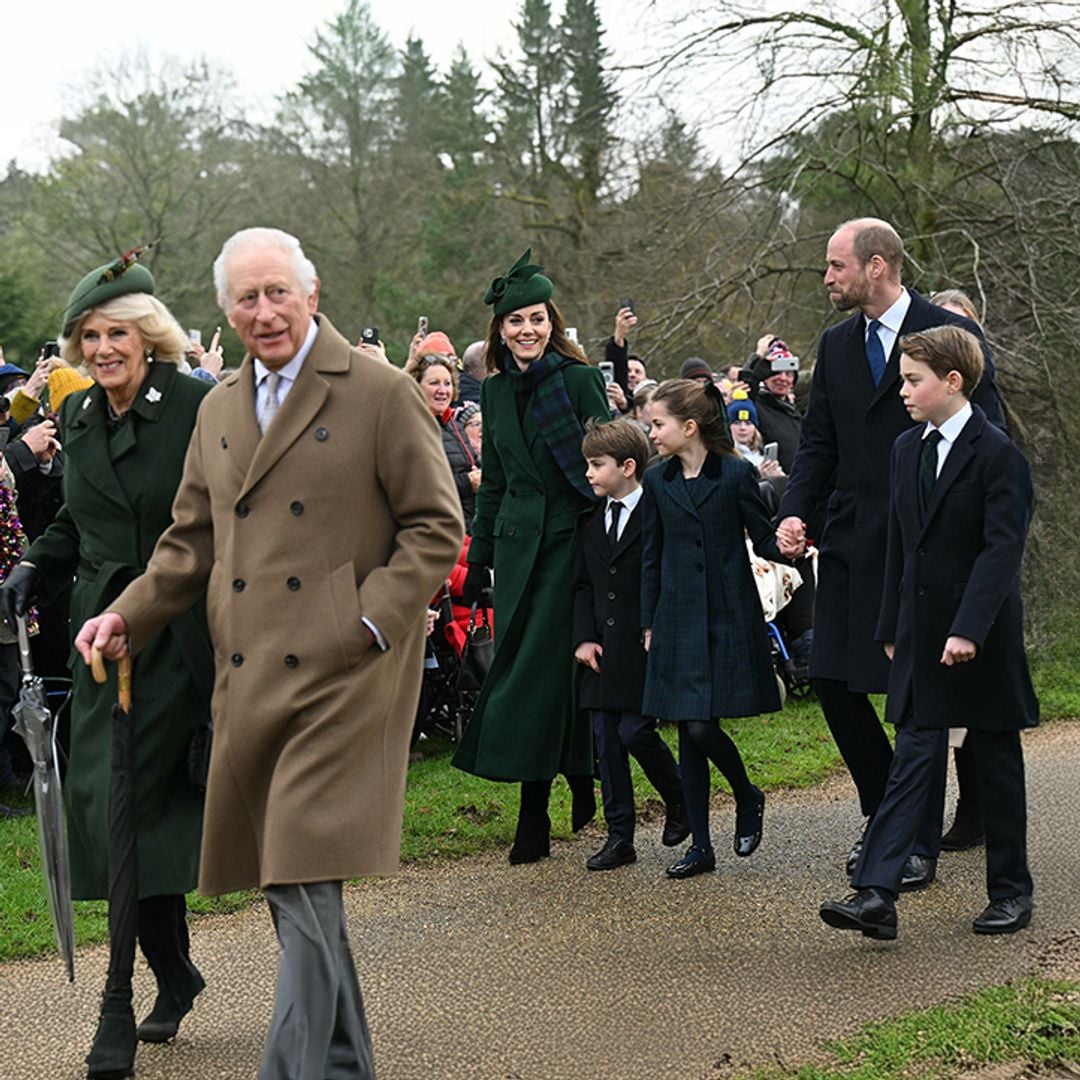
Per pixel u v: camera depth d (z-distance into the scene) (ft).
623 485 17.54
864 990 13.10
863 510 16.49
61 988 13.79
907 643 14.70
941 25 44.62
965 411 14.70
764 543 17.12
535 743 17.65
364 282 82.23
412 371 23.68
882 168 44.57
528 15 74.84
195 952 14.62
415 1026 12.65
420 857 18.08
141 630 11.19
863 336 16.66
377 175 84.33
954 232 43.80
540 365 18.12
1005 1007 12.28
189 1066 11.74
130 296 12.10
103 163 83.35
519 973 13.89
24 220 82.89
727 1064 11.59
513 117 75.51
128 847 11.28
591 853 18.20
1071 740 24.08
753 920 15.28
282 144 85.87
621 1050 11.96
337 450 10.59
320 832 10.00
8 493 19.70
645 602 17.17
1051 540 34.30
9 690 20.43
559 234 69.67
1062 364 38.47
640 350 48.67
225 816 10.56
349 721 10.30
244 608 10.50
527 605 18.01
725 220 47.80
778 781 21.47
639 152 51.24
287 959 9.87
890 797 14.20
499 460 18.60
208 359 25.94
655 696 16.89
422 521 10.66
